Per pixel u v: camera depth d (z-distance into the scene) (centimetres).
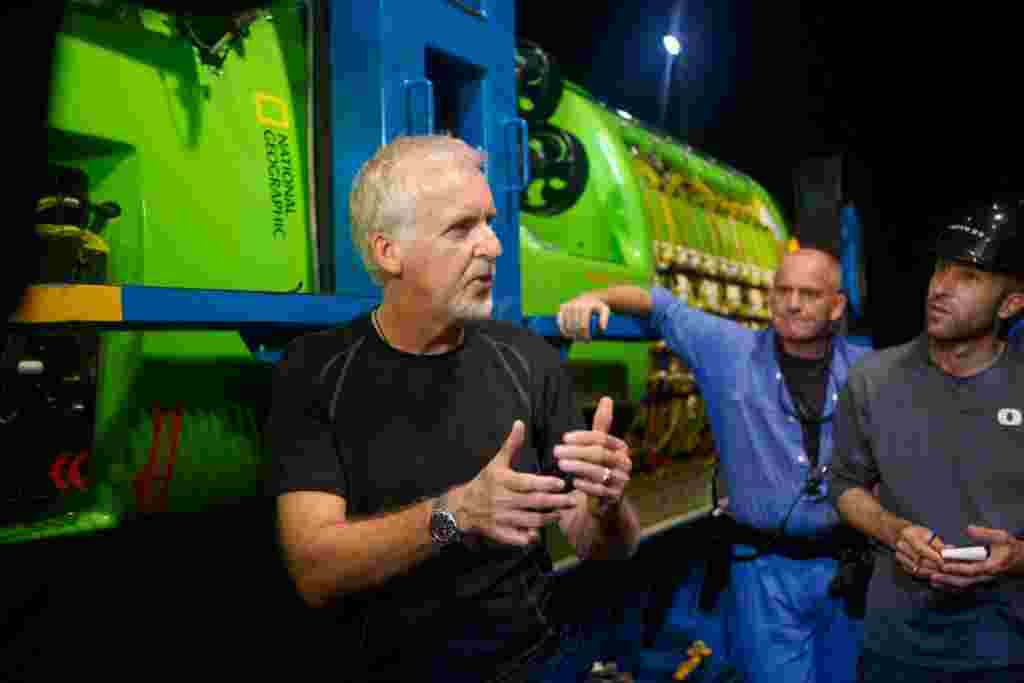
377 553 104
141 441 133
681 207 358
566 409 129
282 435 114
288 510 110
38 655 128
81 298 105
